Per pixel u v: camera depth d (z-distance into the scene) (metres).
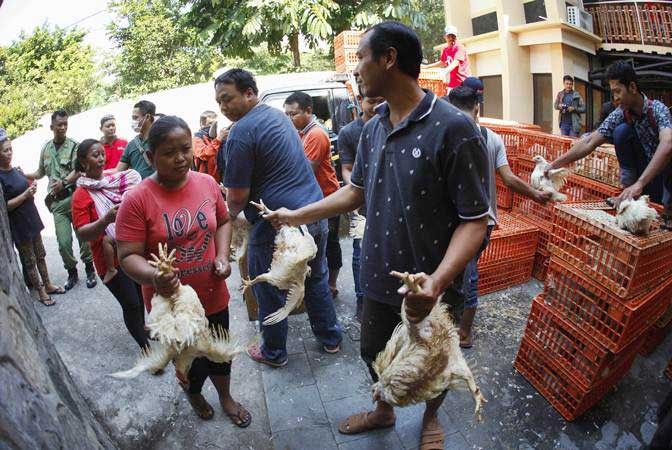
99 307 4.26
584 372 2.57
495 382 2.98
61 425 1.12
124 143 4.71
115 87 16.75
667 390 2.89
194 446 2.61
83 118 10.59
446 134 1.70
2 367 0.95
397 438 2.58
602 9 10.27
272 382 3.08
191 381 2.55
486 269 3.94
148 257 2.24
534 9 10.52
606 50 10.33
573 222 2.58
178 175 2.13
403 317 1.70
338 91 6.23
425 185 1.80
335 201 2.25
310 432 2.66
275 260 2.26
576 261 2.58
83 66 16.53
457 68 7.05
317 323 3.27
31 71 16.23
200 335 1.91
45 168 4.66
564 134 9.34
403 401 1.74
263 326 3.11
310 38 12.74
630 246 2.27
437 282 1.61
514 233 3.96
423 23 12.34
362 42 1.76
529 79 11.06
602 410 2.75
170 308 1.89
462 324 3.26
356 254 3.64
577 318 2.60
